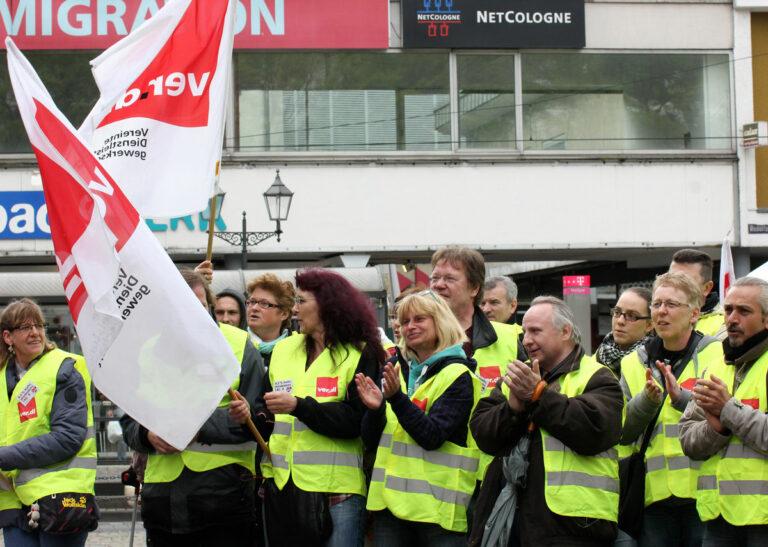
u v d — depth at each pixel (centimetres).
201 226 3012
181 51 960
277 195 2689
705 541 797
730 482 758
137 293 762
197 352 768
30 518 909
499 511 752
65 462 925
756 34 3222
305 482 838
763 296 770
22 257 3006
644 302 949
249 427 861
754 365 772
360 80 3081
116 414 2020
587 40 3155
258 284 1041
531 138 3141
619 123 3172
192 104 955
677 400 827
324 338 867
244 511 895
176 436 767
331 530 837
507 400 754
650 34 3177
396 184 3095
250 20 3023
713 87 3198
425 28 3064
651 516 869
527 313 772
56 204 768
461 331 834
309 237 3064
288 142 3062
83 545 948
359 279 2323
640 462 845
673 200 3180
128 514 1800
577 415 719
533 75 3144
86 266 764
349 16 3052
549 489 733
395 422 827
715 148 3198
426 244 3100
